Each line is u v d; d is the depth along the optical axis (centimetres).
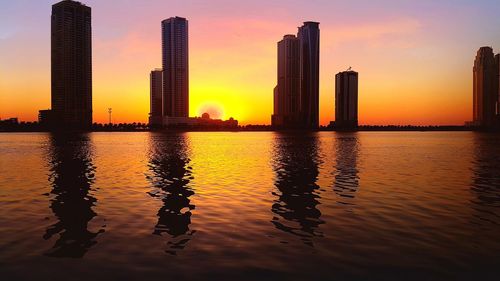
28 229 2214
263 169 5531
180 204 2925
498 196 3238
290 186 3834
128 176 4709
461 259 1719
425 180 4278
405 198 3153
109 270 1602
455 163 6544
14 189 3681
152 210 2712
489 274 1556
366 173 4991
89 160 7231
